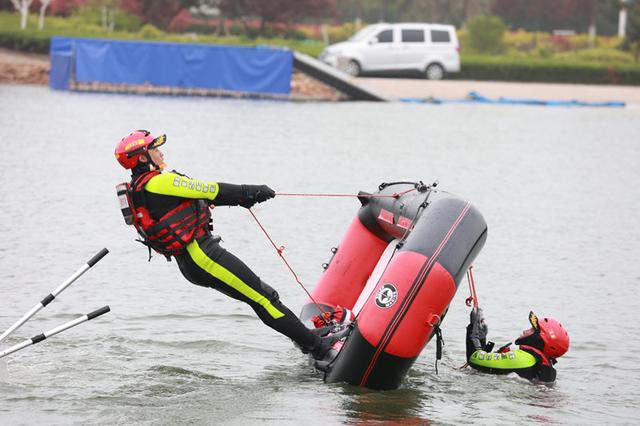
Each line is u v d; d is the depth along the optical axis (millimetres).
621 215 36781
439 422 16141
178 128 57812
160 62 80562
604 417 16703
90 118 60906
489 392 17828
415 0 181625
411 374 18812
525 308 23766
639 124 74000
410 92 88562
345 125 64438
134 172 18109
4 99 70938
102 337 20484
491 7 181625
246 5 137125
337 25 171875
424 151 52875
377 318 17719
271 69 82188
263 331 21438
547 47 142125
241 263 18469
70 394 17109
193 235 18016
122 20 131875
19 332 20625
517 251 29938
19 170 40969
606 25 183875
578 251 30281
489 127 67375
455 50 96438
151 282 25062
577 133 66062
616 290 25734
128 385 17688
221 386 17797
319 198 37344
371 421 16094
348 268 21297
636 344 21062
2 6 135500
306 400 17125
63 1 137625
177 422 15891
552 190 42062
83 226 31125
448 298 17812
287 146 52219
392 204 20109
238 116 66688
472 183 42656
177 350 19922
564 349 18594
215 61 81438
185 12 153875
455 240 18094
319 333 19453
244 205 18453
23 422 15719
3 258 26734
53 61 81500
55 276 25188
